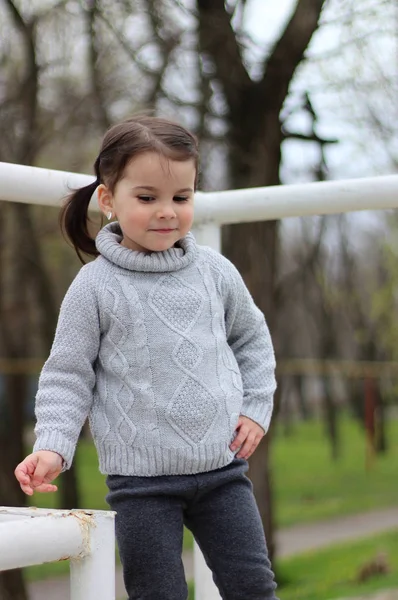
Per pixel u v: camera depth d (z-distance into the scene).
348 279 12.78
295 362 13.59
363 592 8.84
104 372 1.91
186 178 1.92
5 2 8.21
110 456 1.88
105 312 1.90
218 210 2.34
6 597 8.32
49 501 13.80
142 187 1.89
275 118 7.93
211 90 7.90
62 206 2.14
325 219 10.67
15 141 8.68
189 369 1.89
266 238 8.20
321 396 23.47
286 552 12.20
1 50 8.62
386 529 14.15
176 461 1.84
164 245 1.93
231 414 1.92
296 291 12.75
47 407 1.83
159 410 1.86
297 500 17.22
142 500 1.84
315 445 25.00
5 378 10.14
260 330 2.10
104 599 1.46
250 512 1.90
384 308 14.10
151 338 1.89
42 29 8.45
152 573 1.81
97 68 8.38
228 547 1.87
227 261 2.09
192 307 1.94
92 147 9.09
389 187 2.19
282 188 2.29
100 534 1.46
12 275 10.30
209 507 1.90
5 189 2.05
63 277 11.89
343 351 18.62
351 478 19.66
